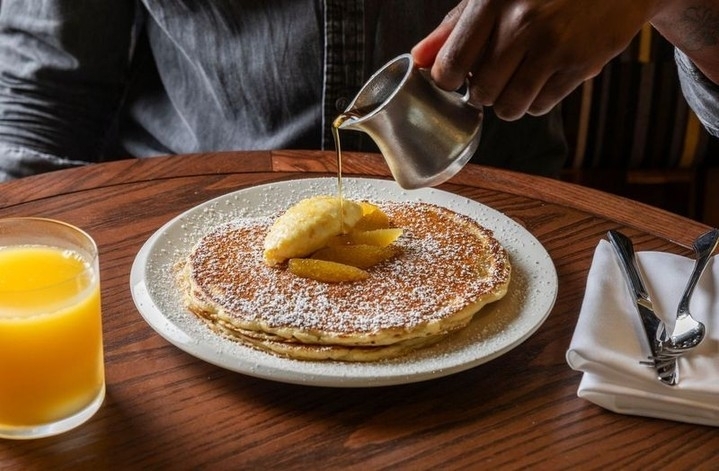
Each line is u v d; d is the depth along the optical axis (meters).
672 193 1.68
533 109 0.90
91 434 0.78
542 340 0.87
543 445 0.77
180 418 0.79
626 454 0.77
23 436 0.77
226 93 1.35
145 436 0.77
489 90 0.86
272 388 0.82
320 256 0.91
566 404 0.81
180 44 1.35
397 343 0.83
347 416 0.79
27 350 0.75
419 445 0.77
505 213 1.05
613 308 0.86
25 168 1.33
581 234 1.01
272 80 1.32
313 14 1.28
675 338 0.82
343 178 1.07
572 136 1.61
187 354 0.85
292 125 1.33
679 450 0.77
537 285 0.91
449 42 0.84
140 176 1.09
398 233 0.93
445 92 0.87
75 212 1.02
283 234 0.90
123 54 1.44
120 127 1.48
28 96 1.39
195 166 1.11
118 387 0.81
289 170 1.11
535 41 0.83
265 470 0.75
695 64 1.09
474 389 0.82
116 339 0.86
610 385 0.80
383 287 0.88
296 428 0.78
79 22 1.38
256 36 1.31
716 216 1.65
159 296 0.88
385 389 0.82
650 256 0.93
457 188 1.09
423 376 0.80
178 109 1.41
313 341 0.82
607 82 1.57
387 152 0.88
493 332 0.86
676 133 1.60
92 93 1.42
